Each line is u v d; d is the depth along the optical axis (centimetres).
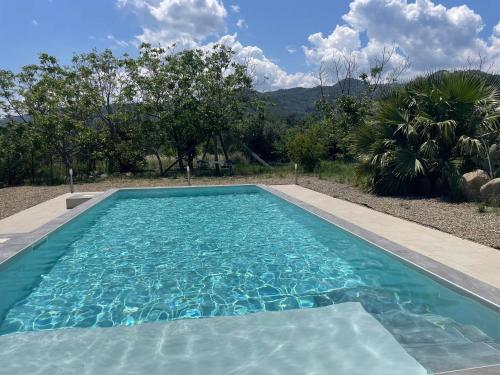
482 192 886
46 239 651
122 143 1839
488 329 355
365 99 2361
